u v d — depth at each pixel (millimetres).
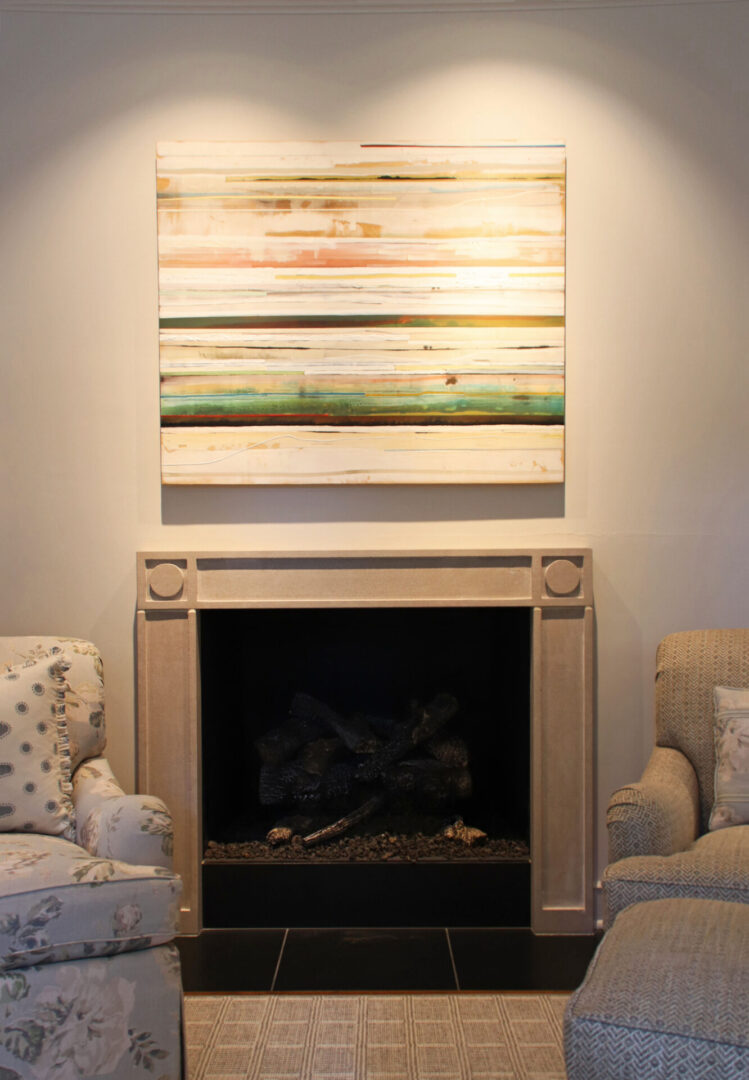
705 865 1735
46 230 2543
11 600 2566
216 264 2514
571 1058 1292
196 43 2533
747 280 2555
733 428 2570
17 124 2533
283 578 2486
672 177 2547
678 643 2369
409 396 2529
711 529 2570
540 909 2488
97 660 2367
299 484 2531
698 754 2254
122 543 2562
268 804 2717
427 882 2516
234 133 2541
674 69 2537
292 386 2523
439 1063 1872
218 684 2680
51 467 2555
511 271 2525
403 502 2562
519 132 2545
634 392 2561
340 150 2518
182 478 2523
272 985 2195
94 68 2533
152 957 1690
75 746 2215
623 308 2557
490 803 2824
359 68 2539
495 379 2531
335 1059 1889
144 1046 1661
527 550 2479
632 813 1865
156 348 2549
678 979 1341
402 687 2824
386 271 2523
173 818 2490
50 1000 1602
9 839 1864
